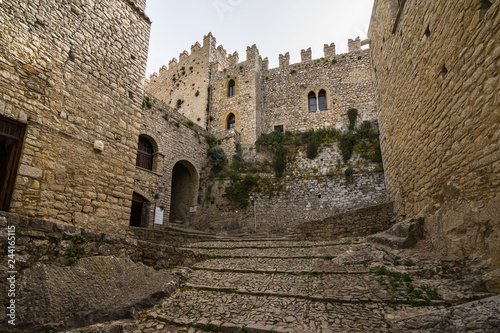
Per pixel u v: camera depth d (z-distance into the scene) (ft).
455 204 17.72
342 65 80.33
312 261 23.48
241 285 18.57
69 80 25.70
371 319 12.85
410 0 24.17
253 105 79.77
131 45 32.71
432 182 21.43
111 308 14.25
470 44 15.53
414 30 23.56
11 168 21.45
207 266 23.47
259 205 60.29
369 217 35.53
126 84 31.35
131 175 30.12
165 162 56.80
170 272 20.18
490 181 14.37
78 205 24.73
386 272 18.56
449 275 16.37
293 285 18.02
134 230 29.45
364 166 57.77
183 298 17.06
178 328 13.67
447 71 18.28
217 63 92.17
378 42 37.22
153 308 15.85
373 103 74.02
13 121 21.74
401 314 12.96
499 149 13.56
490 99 14.10
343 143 61.31
